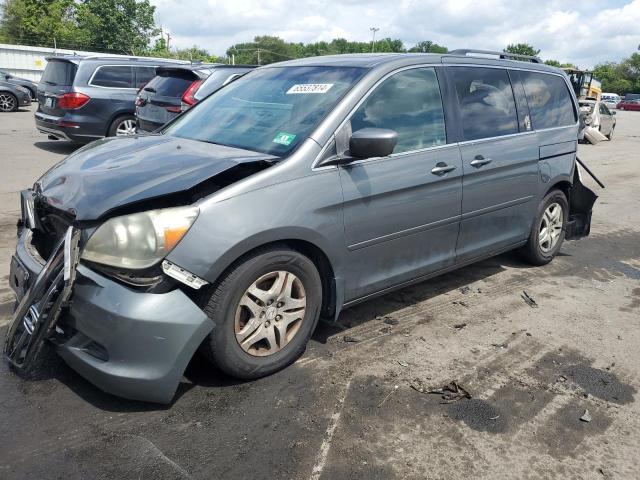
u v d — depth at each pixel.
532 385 3.38
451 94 4.23
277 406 3.03
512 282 5.11
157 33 52.53
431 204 3.97
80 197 2.94
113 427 2.78
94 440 2.69
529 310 4.50
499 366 3.58
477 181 4.33
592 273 5.51
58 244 2.90
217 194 2.92
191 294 2.95
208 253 2.82
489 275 5.27
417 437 2.84
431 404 3.12
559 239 5.64
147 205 2.84
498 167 4.50
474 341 3.91
